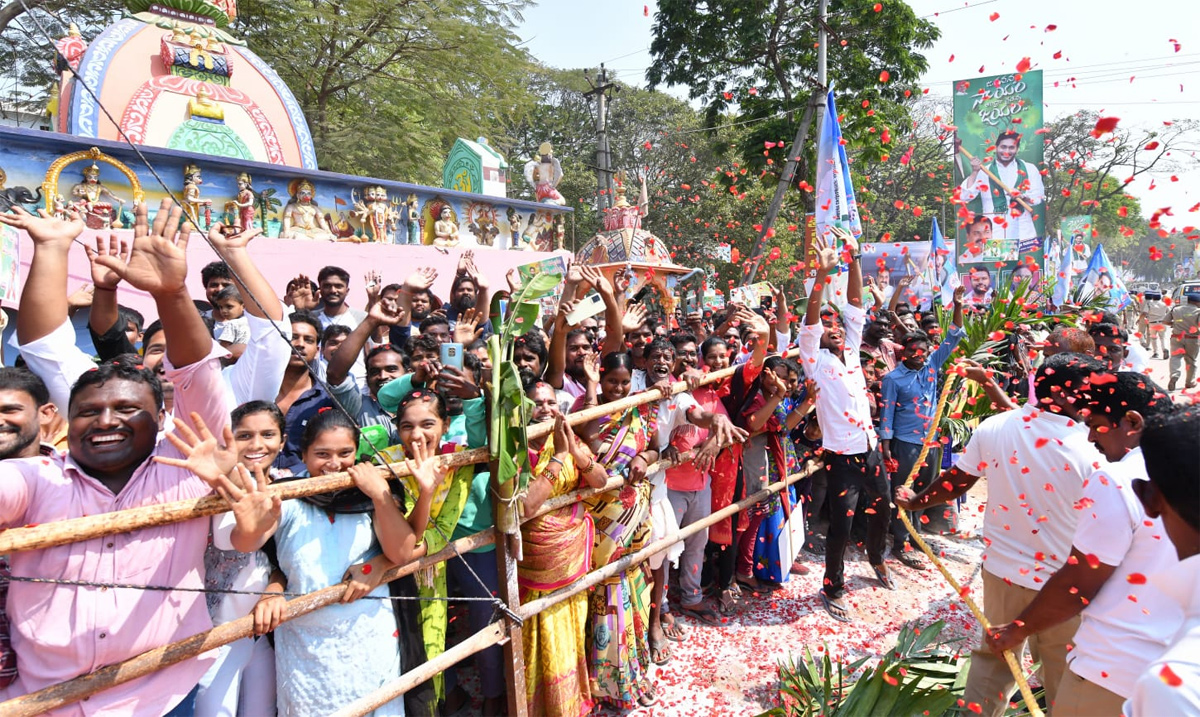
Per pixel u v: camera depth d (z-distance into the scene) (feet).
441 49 56.18
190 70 29.14
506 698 10.43
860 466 15.08
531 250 37.09
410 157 56.70
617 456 11.31
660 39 61.00
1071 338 15.24
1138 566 6.94
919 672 10.94
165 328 7.09
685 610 15.07
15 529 5.50
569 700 10.32
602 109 70.79
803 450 17.39
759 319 14.85
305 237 27.91
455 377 8.91
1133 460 7.45
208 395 7.40
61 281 8.20
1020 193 33.76
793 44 57.41
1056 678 9.09
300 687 7.92
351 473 7.68
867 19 53.31
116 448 6.57
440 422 8.98
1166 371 47.65
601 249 41.47
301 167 30.32
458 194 33.94
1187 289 51.01
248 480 6.61
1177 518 5.10
